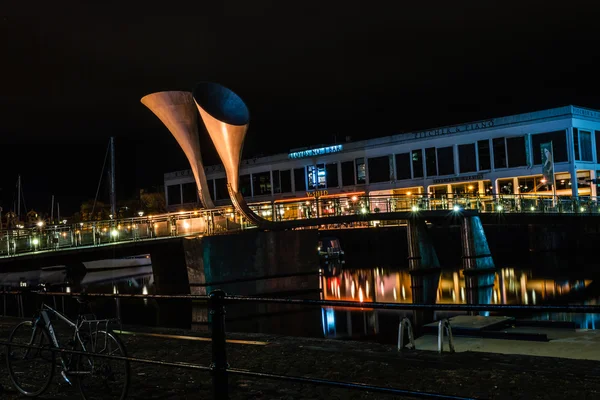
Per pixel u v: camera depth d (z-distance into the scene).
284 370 11.28
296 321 34.31
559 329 22.22
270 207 44.47
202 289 38.94
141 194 107.94
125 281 55.69
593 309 4.85
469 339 20.66
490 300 38.28
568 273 48.62
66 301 36.53
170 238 40.72
